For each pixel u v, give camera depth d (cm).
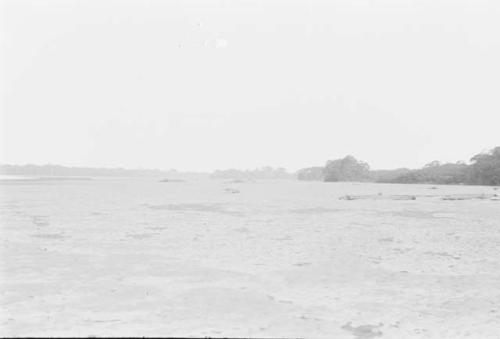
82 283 1135
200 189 7050
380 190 6575
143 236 1936
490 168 8700
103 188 6988
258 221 2520
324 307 972
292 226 2294
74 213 2902
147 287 1107
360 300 1023
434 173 10131
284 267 1345
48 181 10356
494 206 3509
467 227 2267
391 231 2117
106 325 840
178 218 2650
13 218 2581
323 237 1925
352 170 12681
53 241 1788
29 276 1204
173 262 1405
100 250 1599
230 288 1109
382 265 1385
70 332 801
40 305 955
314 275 1249
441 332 834
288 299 1027
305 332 827
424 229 2186
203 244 1736
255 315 912
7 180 11031
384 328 855
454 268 1345
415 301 1017
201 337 789
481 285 1156
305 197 4794
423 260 1459
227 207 3491
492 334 827
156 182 11856
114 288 1093
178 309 941
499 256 1530
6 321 855
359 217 2745
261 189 7238
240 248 1661
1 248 1627
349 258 1481
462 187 7750
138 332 806
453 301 1020
